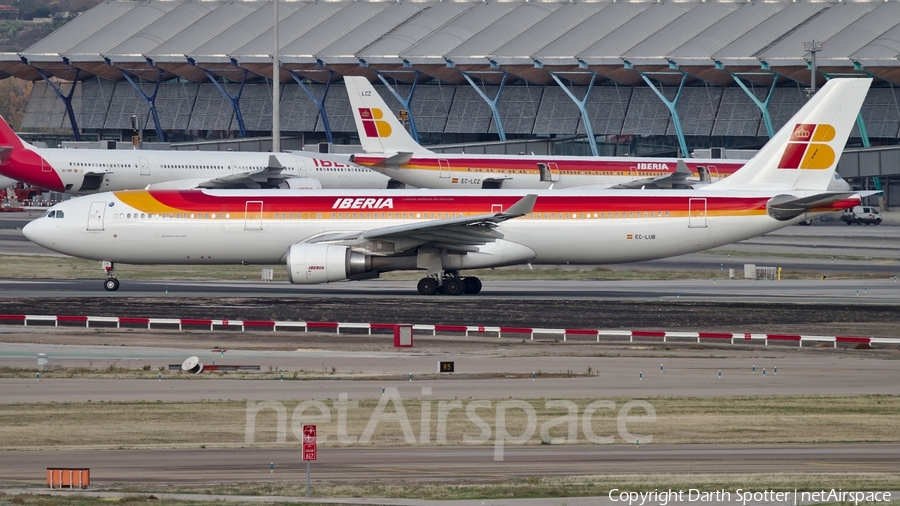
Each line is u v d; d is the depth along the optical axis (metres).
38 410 107.62
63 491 75.69
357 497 72.81
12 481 79.75
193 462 87.00
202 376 127.19
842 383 125.25
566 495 73.81
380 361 139.62
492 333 167.75
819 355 148.12
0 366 134.75
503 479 80.19
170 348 150.50
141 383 122.88
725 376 129.38
